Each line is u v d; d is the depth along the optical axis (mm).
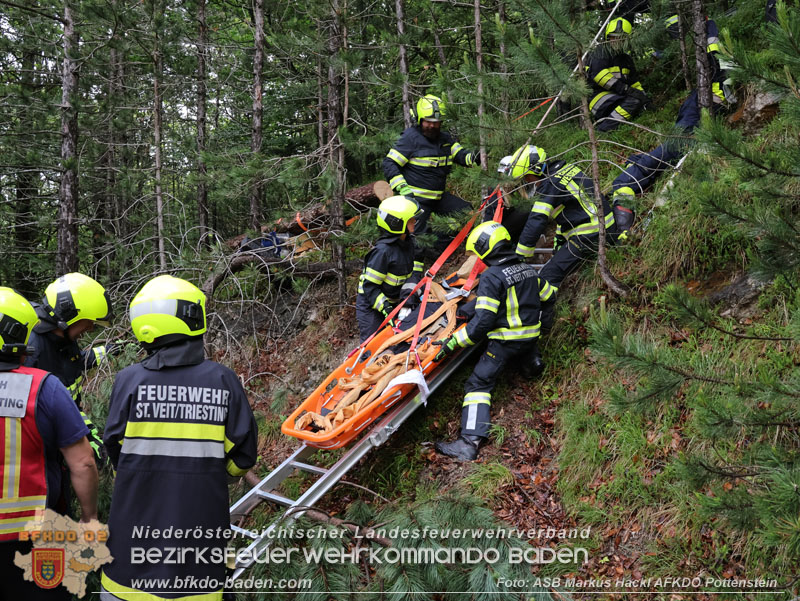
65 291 3512
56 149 10297
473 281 5215
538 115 7230
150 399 2742
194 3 9094
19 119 10820
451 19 8719
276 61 9516
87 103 9383
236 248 7570
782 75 2760
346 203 6883
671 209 5090
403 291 5473
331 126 7141
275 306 7328
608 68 6309
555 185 5164
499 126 4957
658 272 4953
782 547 3191
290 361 6707
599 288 5164
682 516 3600
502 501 4113
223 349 7254
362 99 9703
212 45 8797
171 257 7648
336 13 6801
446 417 4898
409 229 5230
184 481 2707
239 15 11789
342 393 4691
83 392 5098
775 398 2768
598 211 4965
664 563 3492
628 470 3953
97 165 10789
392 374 4473
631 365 3074
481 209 5484
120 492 2705
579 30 4520
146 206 9438
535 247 5797
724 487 3484
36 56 10633
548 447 4441
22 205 11234
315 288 7273
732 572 3307
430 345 4801
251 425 2893
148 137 11539
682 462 2936
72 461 2807
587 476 4094
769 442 3447
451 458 4516
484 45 9086
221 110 11719
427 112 5895
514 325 4527
